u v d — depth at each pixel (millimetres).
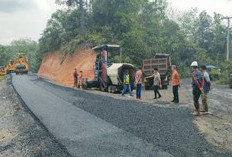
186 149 8977
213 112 15117
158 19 57812
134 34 43344
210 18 89125
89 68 38250
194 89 13711
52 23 57688
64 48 50156
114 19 46062
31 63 94375
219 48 83500
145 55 43688
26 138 11328
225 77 39500
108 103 16734
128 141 9828
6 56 95875
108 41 42438
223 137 10555
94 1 47125
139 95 20281
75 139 10430
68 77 41969
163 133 10539
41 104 18156
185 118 12984
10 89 28875
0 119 15516
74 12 51594
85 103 17047
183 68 55906
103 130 11258
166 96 22469
